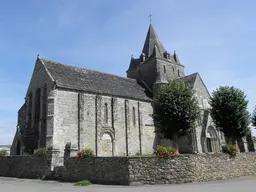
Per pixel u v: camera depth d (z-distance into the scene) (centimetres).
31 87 3316
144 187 1443
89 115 2945
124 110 3362
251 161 2155
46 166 2017
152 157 1596
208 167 1748
